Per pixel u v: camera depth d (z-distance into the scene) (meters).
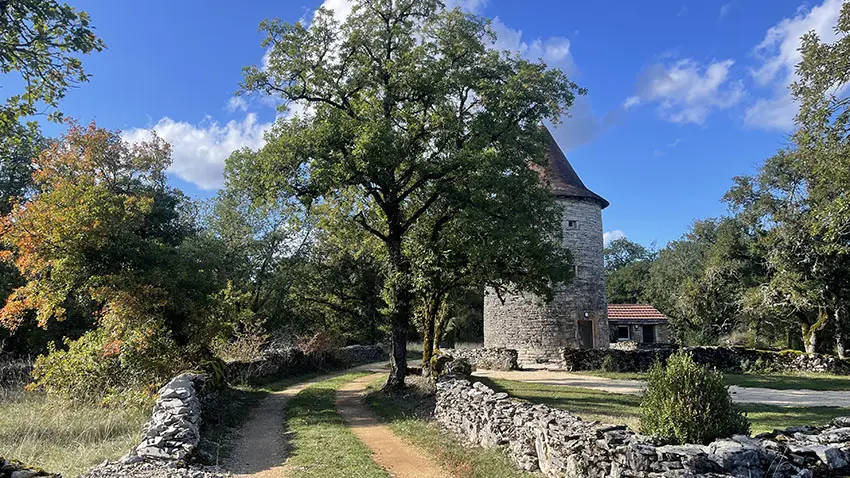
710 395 7.33
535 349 29.12
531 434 8.60
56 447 9.75
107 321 15.51
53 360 14.55
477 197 15.84
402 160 17.06
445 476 8.70
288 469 8.95
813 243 26.08
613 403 15.28
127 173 25.00
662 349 28.48
